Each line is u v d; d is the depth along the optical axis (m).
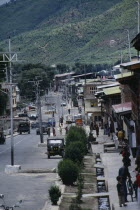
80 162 55.22
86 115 145.50
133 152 55.84
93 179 47.44
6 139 119.00
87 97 144.38
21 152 84.50
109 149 68.69
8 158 74.75
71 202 37.69
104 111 114.75
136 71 51.47
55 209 35.44
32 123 158.62
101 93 103.25
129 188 32.59
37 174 55.69
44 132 130.88
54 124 154.12
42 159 71.88
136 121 57.44
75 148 57.44
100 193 38.56
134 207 28.75
